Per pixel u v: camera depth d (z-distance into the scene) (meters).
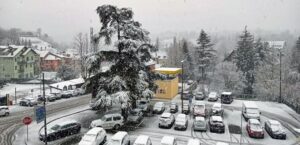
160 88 53.72
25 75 87.12
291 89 68.75
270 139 31.92
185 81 78.94
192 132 33.69
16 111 43.91
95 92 37.59
